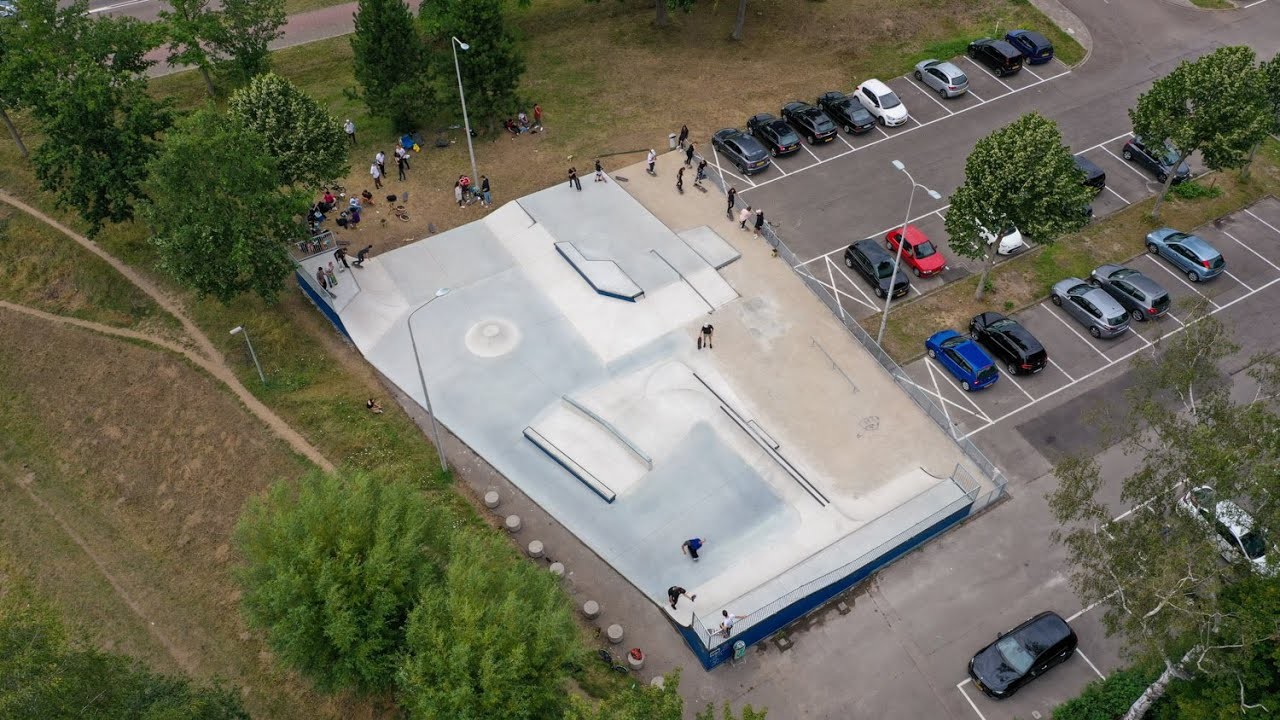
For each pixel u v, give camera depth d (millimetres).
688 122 54719
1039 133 39219
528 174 51469
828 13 62625
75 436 41875
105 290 46281
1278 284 44938
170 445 40156
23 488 40500
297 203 40875
